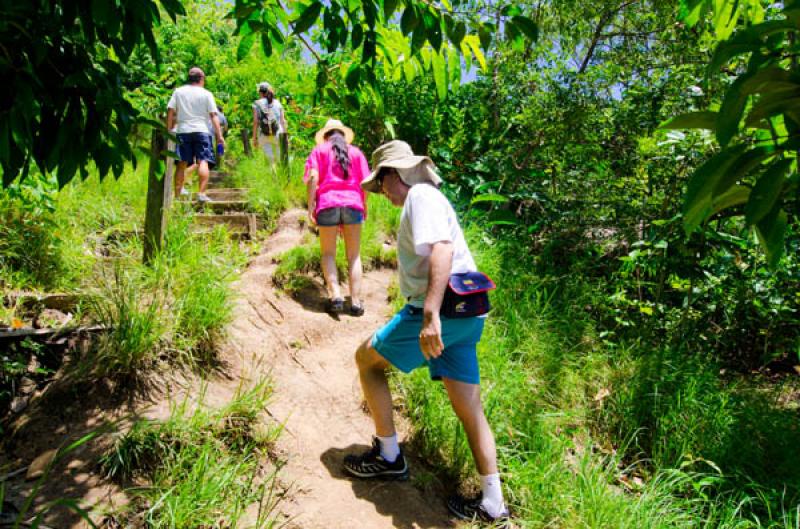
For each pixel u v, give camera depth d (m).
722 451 3.37
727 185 1.12
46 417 2.70
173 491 2.38
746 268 4.86
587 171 6.41
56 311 3.34
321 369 3.67
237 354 3.45
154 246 3.82
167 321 3.25
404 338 2.62
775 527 2.88
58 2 2.02
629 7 8.55
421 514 2.66
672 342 4.77
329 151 4.48
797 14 1.06
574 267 5.48
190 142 6.32
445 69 2.91
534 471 2.89
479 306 2.52
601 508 2.69
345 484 2.76
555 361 4.05
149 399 2.91
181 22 14.46
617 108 6.43
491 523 2.62
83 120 2.15
